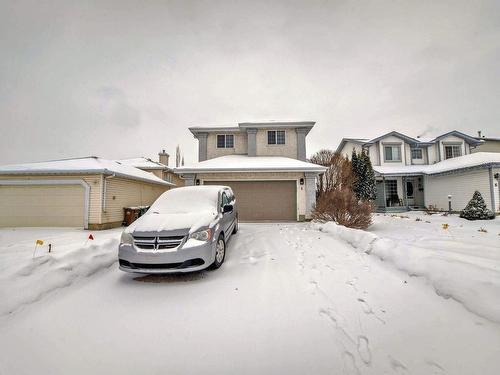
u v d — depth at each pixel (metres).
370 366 1.88
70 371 1.92
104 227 10.05
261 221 11.63
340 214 9.14
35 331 2.45
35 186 10.21
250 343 2.22
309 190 11.60
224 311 2.82
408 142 19.72
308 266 4.33
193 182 11.72
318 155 26.70
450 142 19.41
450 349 2.01
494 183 13.18
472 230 8.53
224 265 4.54
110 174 10.19
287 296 3.15
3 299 2.81
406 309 2.69
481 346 2.01
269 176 11.72
